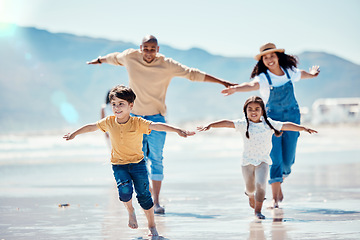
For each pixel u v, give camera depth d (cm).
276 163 686
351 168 1266
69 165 1438
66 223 562
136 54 712
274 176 684
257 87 705
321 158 1595
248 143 602
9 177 1134
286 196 784
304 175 1098
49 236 488
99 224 556
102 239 475
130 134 502
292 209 653
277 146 686
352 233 485
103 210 665
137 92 709
